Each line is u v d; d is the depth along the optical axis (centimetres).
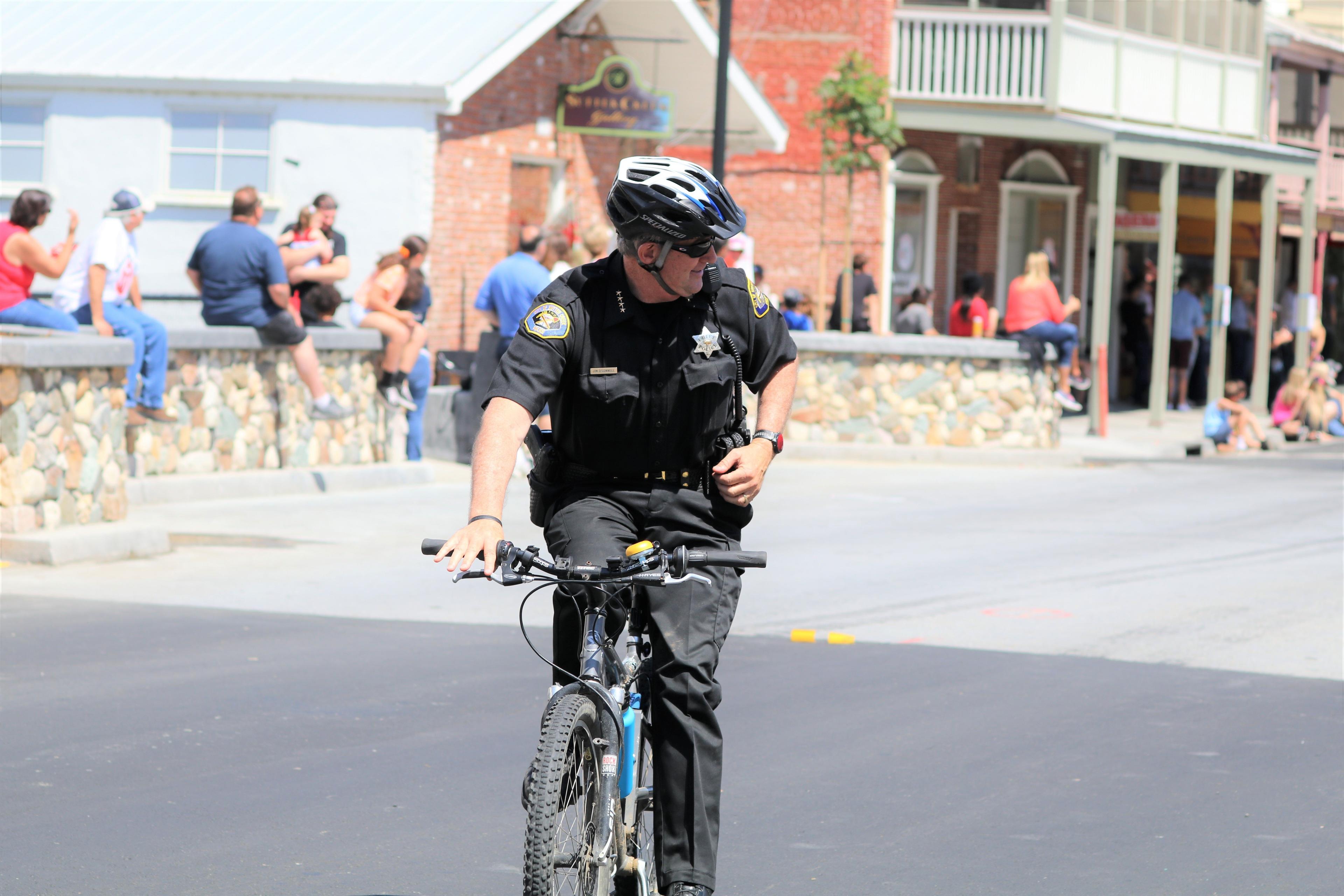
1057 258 5625
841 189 4997
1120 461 3950
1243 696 1471
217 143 3644
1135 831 1076
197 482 2542
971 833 1067
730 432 841
